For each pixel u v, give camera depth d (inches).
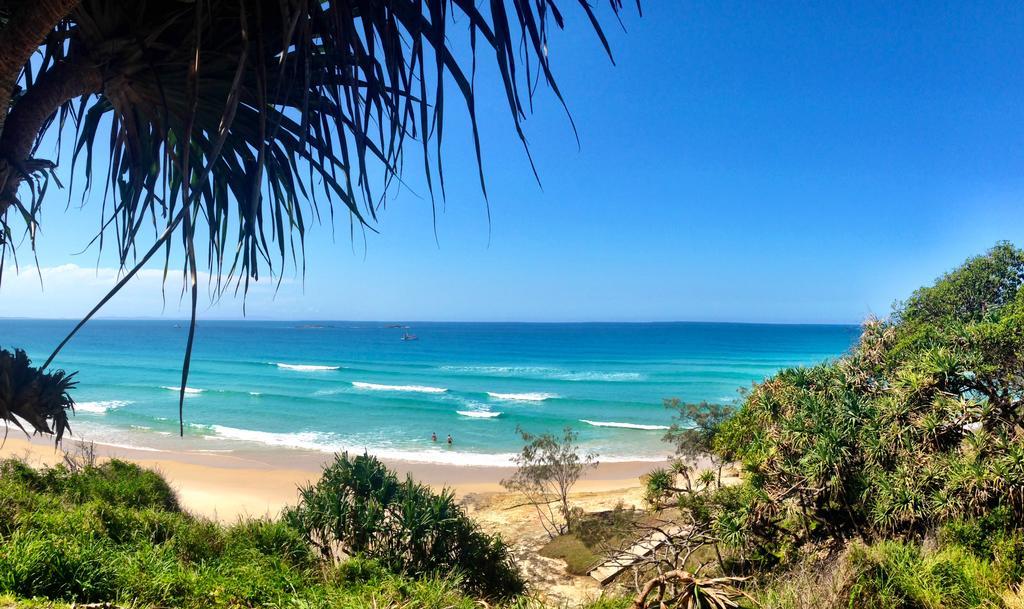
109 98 99.6
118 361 3533.5
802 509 416.2
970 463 362.9
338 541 402.9
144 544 259.4
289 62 97.8
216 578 215.6
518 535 760.3
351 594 242.4
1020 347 421.1
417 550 382.9
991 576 282.4
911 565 267.7
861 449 416.8
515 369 3174.2
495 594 386.3
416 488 440.5
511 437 1482.5
